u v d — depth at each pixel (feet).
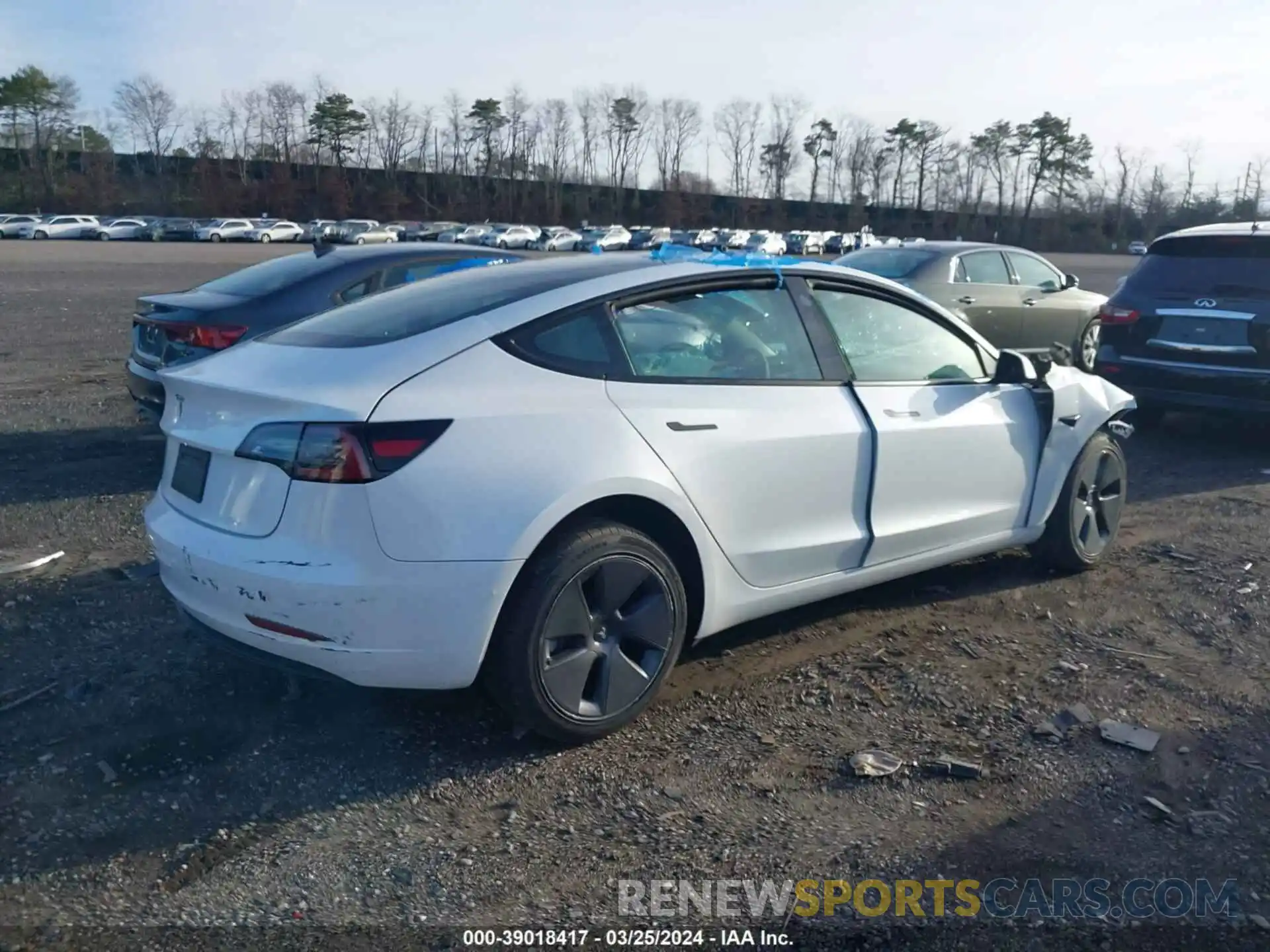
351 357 11.63
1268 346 25.89
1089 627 15.61
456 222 273.75
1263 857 10.22
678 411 12.53
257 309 22.58
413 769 11.66
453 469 10.94
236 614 11.35
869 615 15.99
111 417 29.63
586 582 11.84
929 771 11.70
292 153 291.99
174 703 12.98
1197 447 28.43
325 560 10.74
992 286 35.78
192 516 12.01
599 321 12.46
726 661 14.39
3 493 21.90
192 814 10.79
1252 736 12.43
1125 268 146.20
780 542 13.56
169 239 197.77
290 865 10.03
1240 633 15.43
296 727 12.48
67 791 11.14
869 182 301.22
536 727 11.78
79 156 272.92
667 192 295.69
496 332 11.87
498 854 10.24
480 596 11.05
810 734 12.50
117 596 16.31
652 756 11.99
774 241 181.16
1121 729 12.53
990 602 16.60
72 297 69.46
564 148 306.76
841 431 13.93
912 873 9.98
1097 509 18.06
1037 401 16.74
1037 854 10.26
